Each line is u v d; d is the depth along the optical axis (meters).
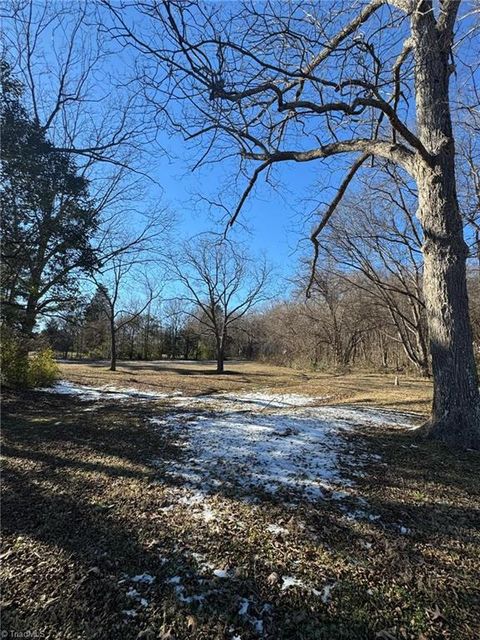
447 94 5.58
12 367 12.10
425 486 3.93
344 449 4.96
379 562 2.72
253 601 2.33
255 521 3.22
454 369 5.27
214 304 26.59
